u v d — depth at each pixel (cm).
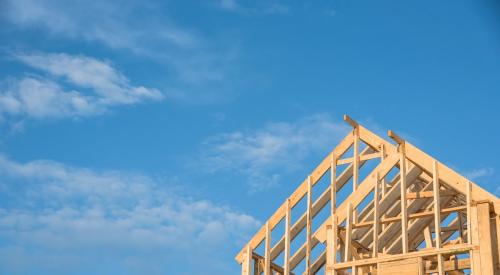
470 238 1866
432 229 2355
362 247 2169
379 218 2088
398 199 2186
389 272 1936
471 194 1919
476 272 1833
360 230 2208
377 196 2052
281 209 2239
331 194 2178
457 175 1959
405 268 1919
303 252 2312
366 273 2084
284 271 2158
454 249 1872
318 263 2327
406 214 1988
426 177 2298
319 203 2286
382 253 2255
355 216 2105
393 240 2270
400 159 2056
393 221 2097
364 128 2241
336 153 2248
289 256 2170
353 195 2108
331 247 2064
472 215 1888
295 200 2239
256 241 2241
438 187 1967
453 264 1941
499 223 1878
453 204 2283
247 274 2205
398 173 2320
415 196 2111
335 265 2031
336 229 2092
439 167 1992
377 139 2206
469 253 1858
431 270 2005
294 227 2283
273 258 2294
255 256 2256
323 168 2241
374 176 2089
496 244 1866
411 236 2244
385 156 2172
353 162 2211
